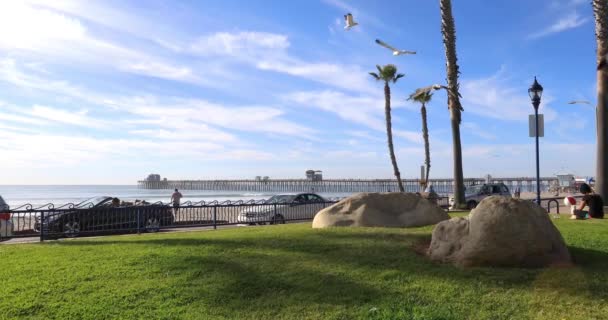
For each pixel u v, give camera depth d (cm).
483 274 730
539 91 1702
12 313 624
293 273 755
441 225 852
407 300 652
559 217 1509
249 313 629
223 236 1064
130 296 678
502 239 766
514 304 629
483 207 809
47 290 699
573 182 6162
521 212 782
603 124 1823
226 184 15088
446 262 796
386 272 752
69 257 888
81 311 631
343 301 655
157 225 1606
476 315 604
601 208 1407
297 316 616
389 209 1230
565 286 677
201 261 827
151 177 16925
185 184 16100
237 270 775
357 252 860
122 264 823
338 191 12438
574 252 867
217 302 662
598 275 724
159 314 624
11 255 938
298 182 13475
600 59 1806
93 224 1495
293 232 1068
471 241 782
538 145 1714
